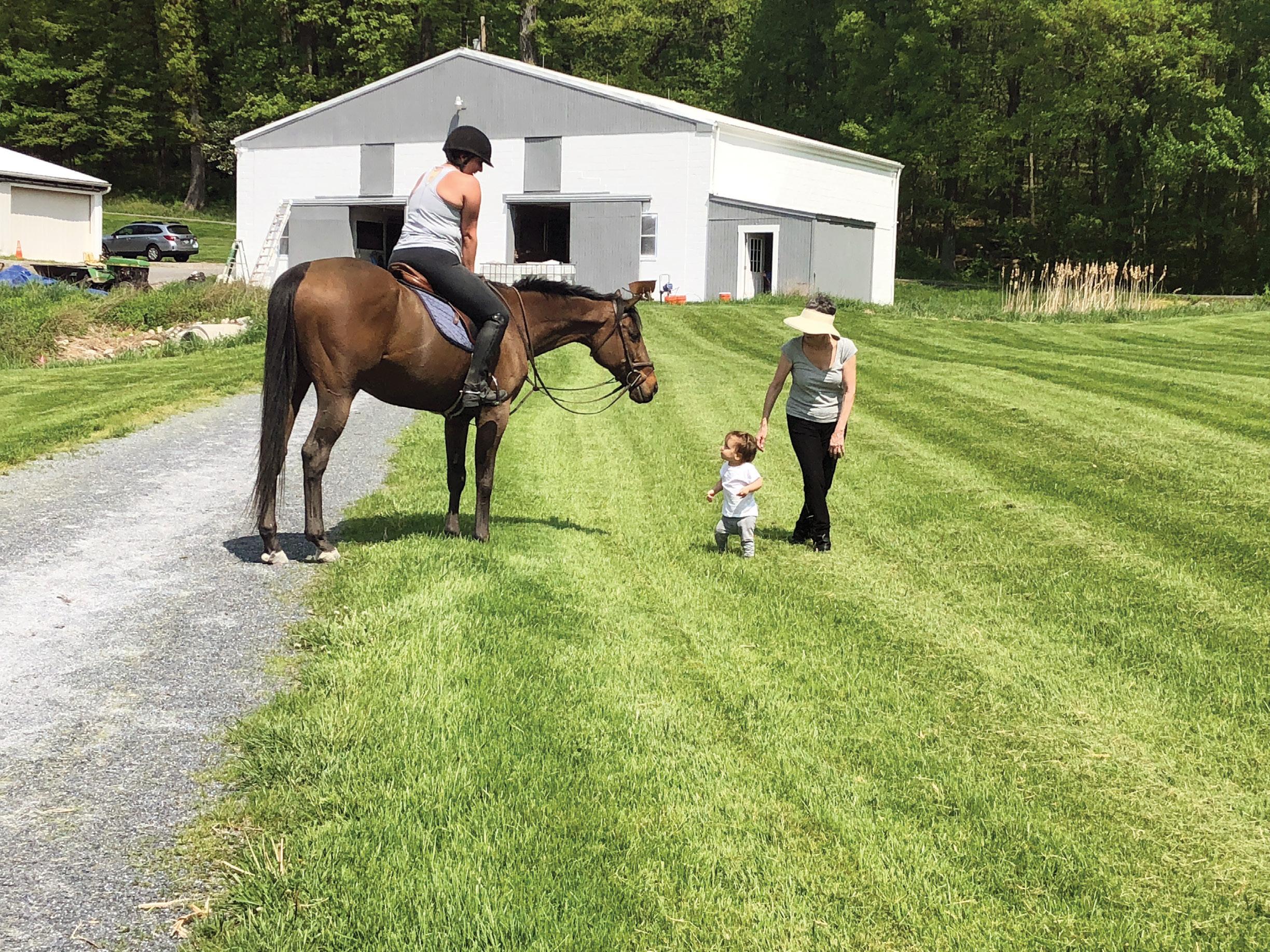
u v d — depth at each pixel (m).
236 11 61.28
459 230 7.30
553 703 5.24
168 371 16.50
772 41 59.91
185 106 62.72
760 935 3.64
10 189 32.69
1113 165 49.28
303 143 36.47
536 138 33.25
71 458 10.36
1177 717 5.43
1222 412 13.47
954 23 47.88
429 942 3.49
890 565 7.89
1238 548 8.13
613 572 7.49
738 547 8.30
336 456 10.96
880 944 3.65
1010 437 12.33
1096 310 27.19
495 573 7.02
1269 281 47.31
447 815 4.20
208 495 9.22
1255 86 41.97
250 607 6.39
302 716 4.92
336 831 4.04
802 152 34.84
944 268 53.16
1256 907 3.92
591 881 3.85
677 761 4.77
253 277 34.41
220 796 4.32
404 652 5.62
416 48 60.38
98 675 5.39
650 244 32.03
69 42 62.72
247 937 3.46
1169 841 4.34
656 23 61.62
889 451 11.79
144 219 58.47
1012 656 6.14
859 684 5.71
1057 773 4.85
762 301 28.36
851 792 4.59
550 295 7.82
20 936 3.45
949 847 4.22
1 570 6.91
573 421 13.47
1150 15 43.47
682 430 13.05
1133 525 8.84
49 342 20.77
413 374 7.05
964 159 49.88
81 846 3.95
